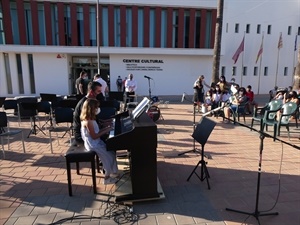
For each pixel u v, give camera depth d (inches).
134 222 107.3
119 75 691.4
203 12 680.4
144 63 693.3
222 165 172.6
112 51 653.9
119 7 647.8
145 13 655.1
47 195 130.1
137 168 120.1
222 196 130.0
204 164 145.9
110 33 652.1
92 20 649.6
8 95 664.4
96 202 123.2
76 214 113.0
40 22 631.2
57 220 108.5
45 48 628.1
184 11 676.7
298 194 132.6
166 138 243.4
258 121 290.2
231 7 758.5
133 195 122.5
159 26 668.7
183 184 143.3
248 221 108.3
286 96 312.3
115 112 211.9
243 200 126.0
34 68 658.8
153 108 313.4
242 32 781.9
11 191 134.6
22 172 159.9
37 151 203.0
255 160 182.5
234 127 292.5
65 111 222.2
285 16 806.5
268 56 818.2
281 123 243.8
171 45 685.9
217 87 367.2
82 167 168.1
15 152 200.4
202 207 119.3
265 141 234.2
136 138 117.2
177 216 111.7
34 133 260.8
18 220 108.3
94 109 131.8
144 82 703.1
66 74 671.1
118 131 139.6
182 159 183.3
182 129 283.0
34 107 253.0
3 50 613.9
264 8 784.9
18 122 316.5
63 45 639.1
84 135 133.1
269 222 108.0
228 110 315.9
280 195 131.3
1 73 650.2
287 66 841.5
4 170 163.2
